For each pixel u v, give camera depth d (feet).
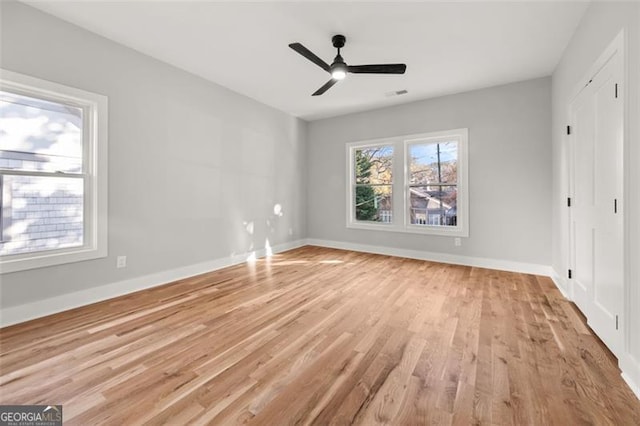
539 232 12.19
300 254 16.34
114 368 5.56
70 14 8.00
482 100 13.30
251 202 14.94
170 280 11.19
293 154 17.92
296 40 9.36
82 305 8.70
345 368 5.57
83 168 8.88
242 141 14.30
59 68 8.16
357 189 17.69
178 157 11.41
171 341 6.61
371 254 16.34
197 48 9.91
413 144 15.52
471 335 6.89
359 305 8.80
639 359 4.87
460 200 13.99
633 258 5.15
